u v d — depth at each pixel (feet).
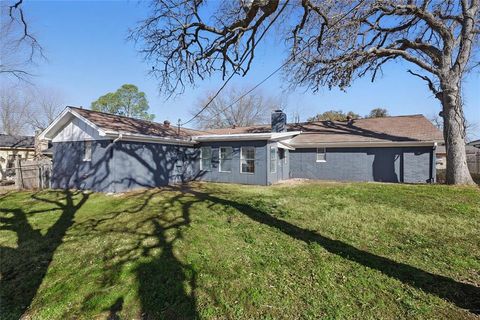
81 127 42.57
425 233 20.51
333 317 10.84
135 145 42.60
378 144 53.21
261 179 47.57
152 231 21.24
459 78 43.04
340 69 44.16
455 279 13.65
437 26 43.11
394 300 11.90
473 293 12.38
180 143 51.44
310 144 58.54
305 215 25.48
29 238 20.79
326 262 15.48
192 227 21.83
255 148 48.37
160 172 47.24
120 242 19.06
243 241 18.80
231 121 134.92
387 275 13.98
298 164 61.31
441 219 24.00
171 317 11.03
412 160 51.55
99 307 11.72
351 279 13.64
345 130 62.54
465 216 24.95
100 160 40.32
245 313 11.21
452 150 43.62
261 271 14.58
